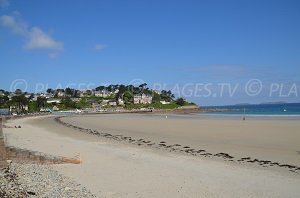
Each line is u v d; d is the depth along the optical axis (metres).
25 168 16.78
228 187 13.73
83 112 156.50
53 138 34.59
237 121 56.25
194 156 21.83
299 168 17.61
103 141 31.55
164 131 40.38
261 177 15.59
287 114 90.44
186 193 12.88
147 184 14.30
